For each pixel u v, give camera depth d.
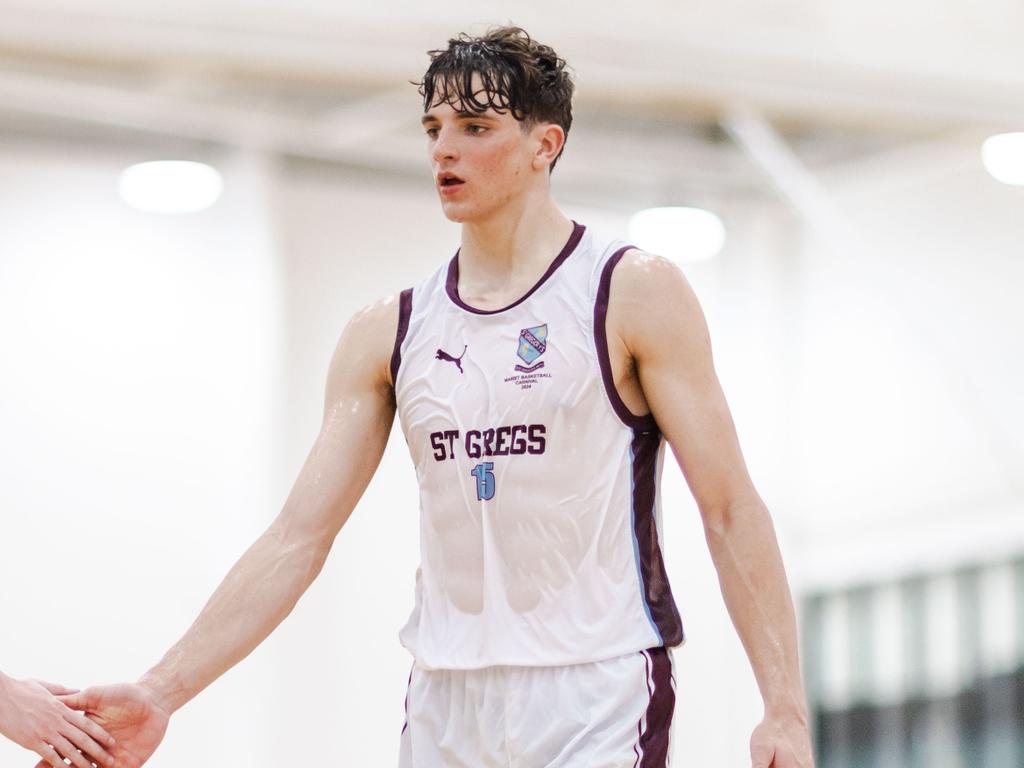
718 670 26.64
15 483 24.58
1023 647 25.77
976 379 26.27
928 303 26.08
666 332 8.58
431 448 8.81
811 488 28.14
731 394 27.98
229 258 26.05
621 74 24.61
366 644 25.75
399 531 26.14
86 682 24.42
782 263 28.45
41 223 25.30
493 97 8.70
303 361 26.27
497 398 8.61
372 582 25.91
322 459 9.26
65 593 24.53
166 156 25.89
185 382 25.58
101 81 24.88
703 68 24.95
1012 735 25.67
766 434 27.98
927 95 25.98
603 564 8.52
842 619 27.67
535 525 8.52
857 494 27.67
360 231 26.88
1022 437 26.11
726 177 27.39
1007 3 25.89
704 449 8.55
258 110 25.69
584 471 8.52
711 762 26.39
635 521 8.59
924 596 26.84
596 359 8.56
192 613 25.05
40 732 8.81
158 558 25.03
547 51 9.00
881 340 27.62
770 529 8.62
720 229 26.34
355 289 26.72
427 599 8.95
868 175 28.11
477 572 8.66
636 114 26.55
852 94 25.78
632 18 24.41
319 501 9.23
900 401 27.36
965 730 26.25
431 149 8.89
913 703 26.88
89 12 23.20
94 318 25.34
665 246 26.47
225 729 24.52
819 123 27.23
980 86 26.09
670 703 8.44
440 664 8.69
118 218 25.66
